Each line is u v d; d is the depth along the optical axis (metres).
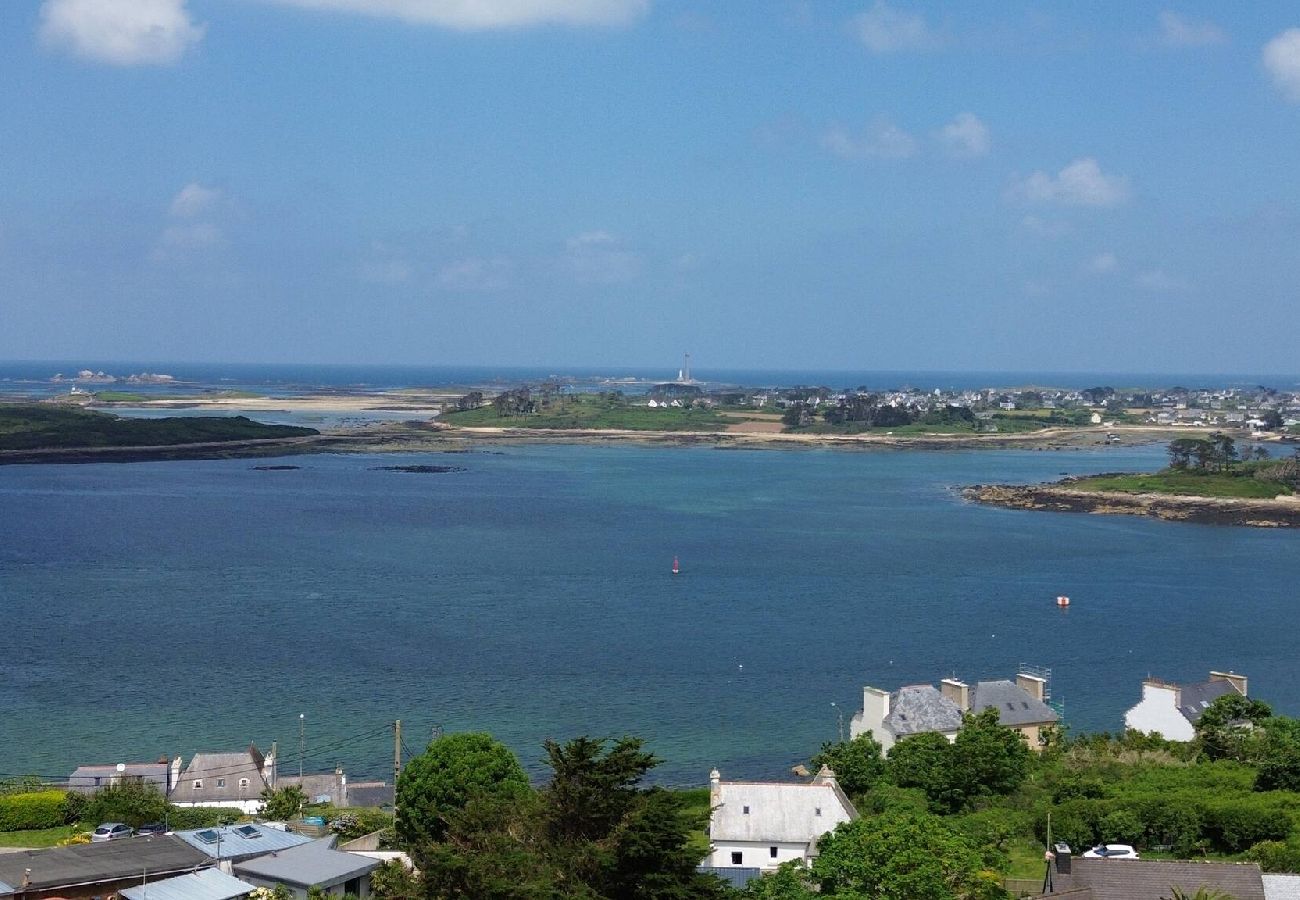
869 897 77.12
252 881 81.06
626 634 190.38
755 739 138.88
